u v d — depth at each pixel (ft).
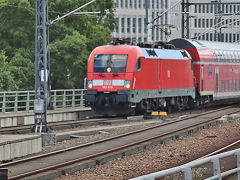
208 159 68.59
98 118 237.04
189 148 146.82
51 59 355.97
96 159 119.34
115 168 115.55
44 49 173.37
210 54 289.94
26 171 107.14
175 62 258.57
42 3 173.06
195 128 185.78
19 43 368.68
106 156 123.75
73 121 219.20
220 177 70.79
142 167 117.29
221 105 334.85
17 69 348.18
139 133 175.32
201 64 278.87
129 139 159.12
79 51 357.20
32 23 367.45
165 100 257.55
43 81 173.37
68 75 364.58
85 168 114.11
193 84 275.59
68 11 378.53
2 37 370.73
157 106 250.37
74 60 355.56
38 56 174.09
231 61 316.40
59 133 176.35
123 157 130.93
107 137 167.43
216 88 297.12
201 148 146.72
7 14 365.81
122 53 231.50
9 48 368.89
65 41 354.54
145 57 235.81
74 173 109.29
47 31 208.64
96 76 234.17
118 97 229.04
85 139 168.86
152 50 243.81
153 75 241.76
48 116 226.79
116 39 241.14
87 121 216.74
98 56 236.22
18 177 98.58
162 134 165.07
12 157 130.93
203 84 282.36
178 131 177.88
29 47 368.27
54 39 375.04
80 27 393.09
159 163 122.72
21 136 141.08
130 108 232.53
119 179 103.40
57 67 357.20
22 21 367.04
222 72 303.89
